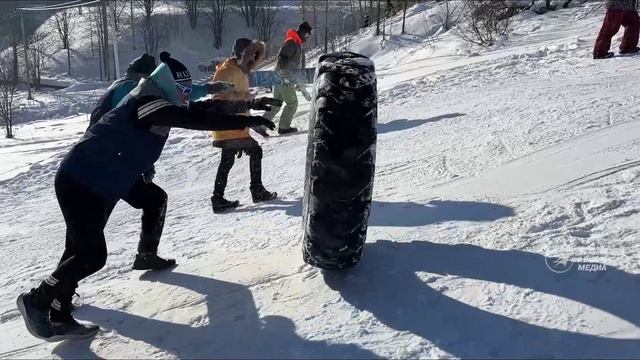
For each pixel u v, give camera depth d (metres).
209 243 5.02
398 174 6.09
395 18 33.19
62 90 47.56
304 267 3.91
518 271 3.48
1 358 3.40
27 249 5.91
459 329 3.04
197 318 3.56
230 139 6.05
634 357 2.72
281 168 7.93
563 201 4.41
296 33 10.00
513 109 8.06
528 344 2.87
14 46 45.16
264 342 3.18
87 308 3.90
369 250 3.96
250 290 3.78
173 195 7.37
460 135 7.25
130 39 61.66
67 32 62.16
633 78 8.90
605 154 5.37
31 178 9.74
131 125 3.48
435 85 12.02
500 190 4.96
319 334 3.16
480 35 18.84
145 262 4.45
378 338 3.05
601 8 19.45
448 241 3.99
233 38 64.06
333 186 3.39
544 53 13.14
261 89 13.23
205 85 4.10
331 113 3.33
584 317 3.02
